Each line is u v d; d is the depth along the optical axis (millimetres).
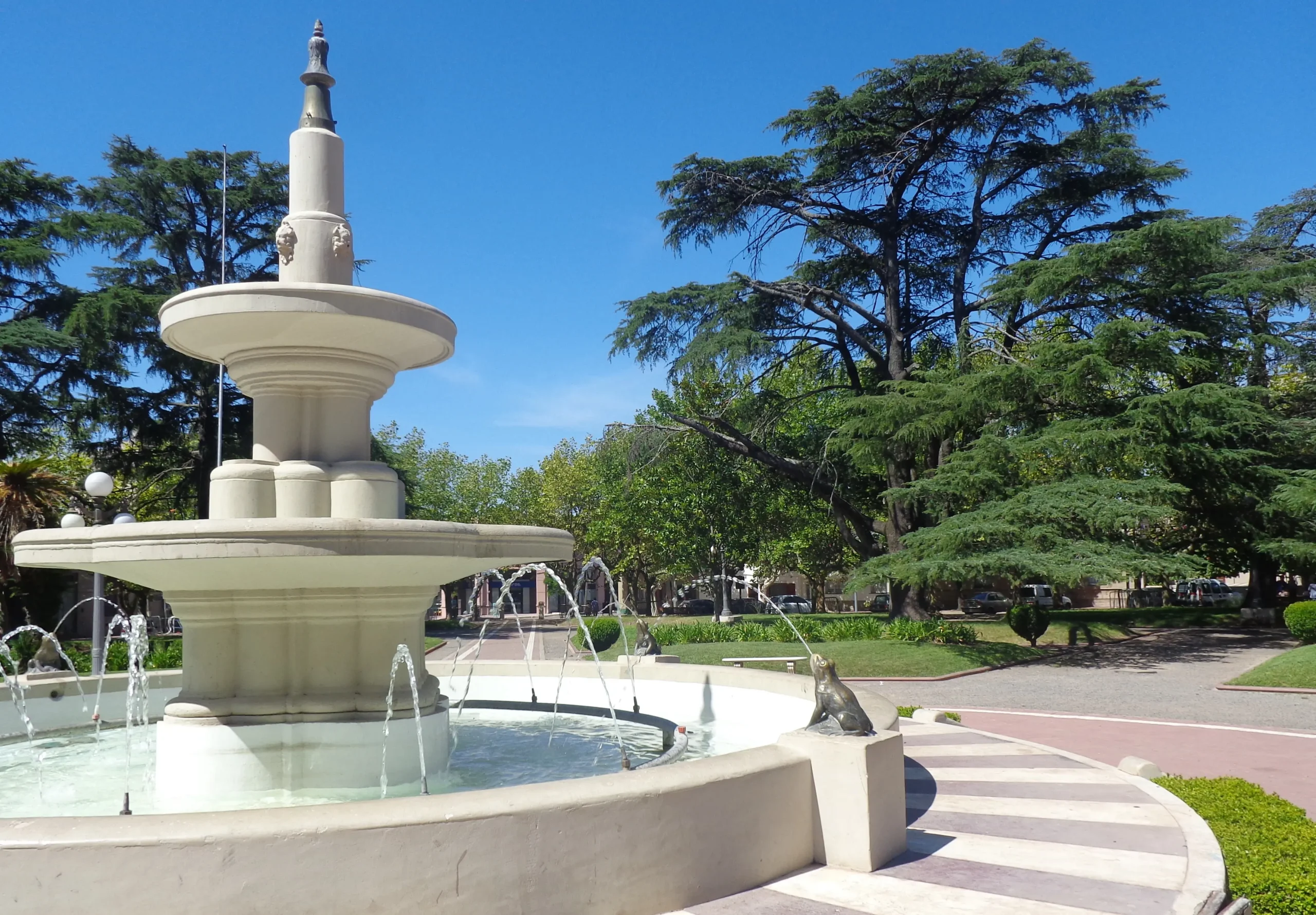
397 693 8430
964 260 34531
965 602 58156
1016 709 18406
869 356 36625
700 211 34125
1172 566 25875
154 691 13008
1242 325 31031
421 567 7688
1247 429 30062
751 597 69500
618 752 9766
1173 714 17266
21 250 31891
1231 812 7188
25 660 24359
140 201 37344
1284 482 29875
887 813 6082
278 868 4211
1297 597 47125
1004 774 8734
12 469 24375
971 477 27594
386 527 7035
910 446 30406
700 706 12211
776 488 39688
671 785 5223
